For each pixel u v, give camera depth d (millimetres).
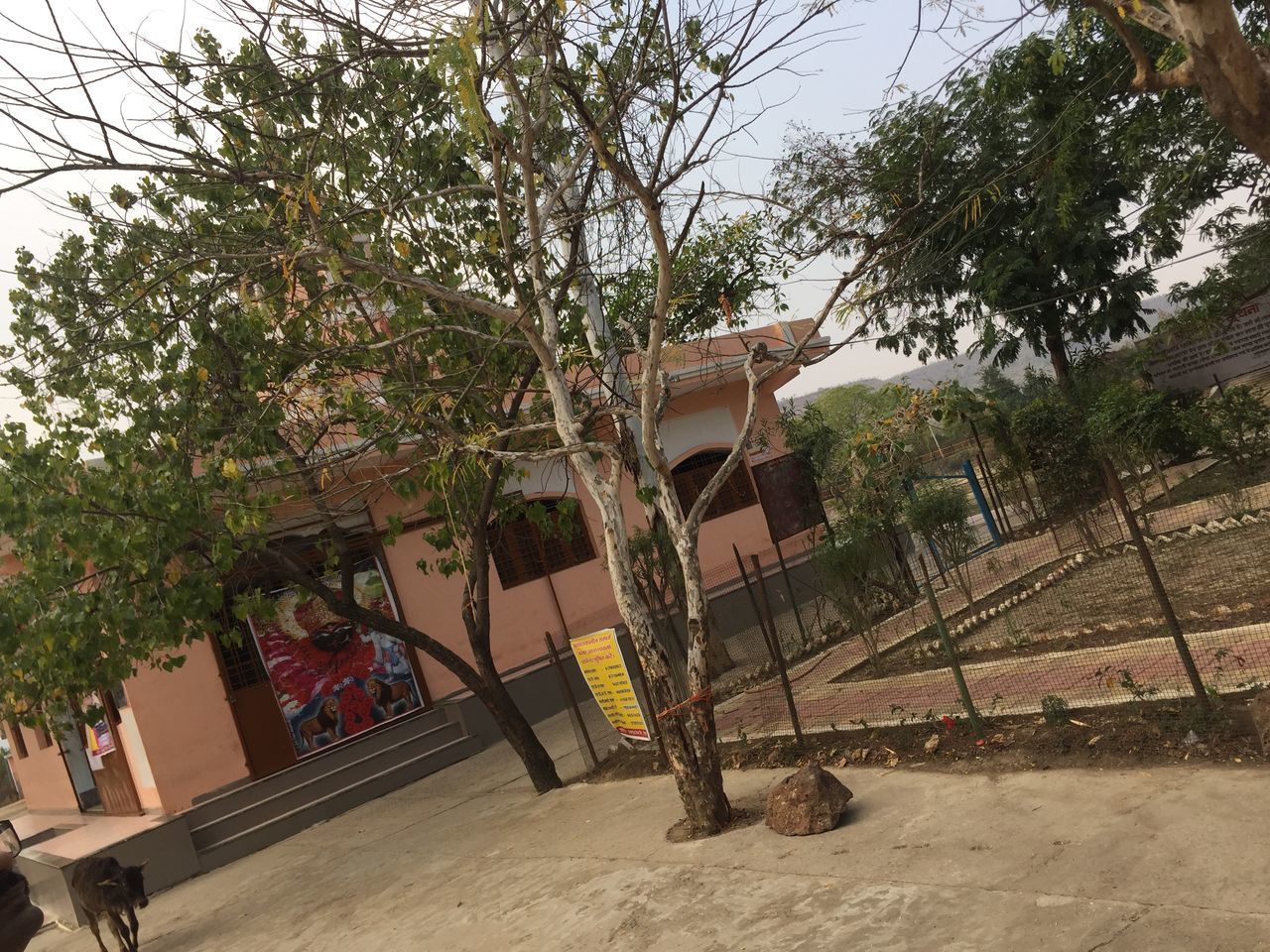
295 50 7809
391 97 8211
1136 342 17344
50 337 8109
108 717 12219
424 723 13258
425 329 7305
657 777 8438
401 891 7547
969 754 6070
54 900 11070
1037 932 3779
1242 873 3730
